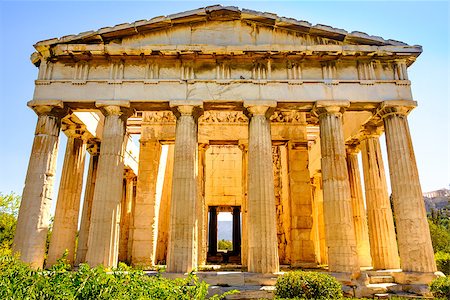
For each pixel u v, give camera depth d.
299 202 25.00
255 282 16.64
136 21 20.19
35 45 19.92
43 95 19.62
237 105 20.19
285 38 20.70
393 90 20.20
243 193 25.36
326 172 19.03
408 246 17.89
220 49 19.86
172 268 17.25
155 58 20.48
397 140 19.38
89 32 20.00
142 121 26.62
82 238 25.00
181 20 20.58
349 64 20.75
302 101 19.88
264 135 19.34
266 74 20.41
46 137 19.12
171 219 18.14
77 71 20.27
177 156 19.08
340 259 17.42
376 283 17.58
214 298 7.53
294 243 24.25
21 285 6.54
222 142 26.50
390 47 20.20
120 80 20.03
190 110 19.61
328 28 20.22
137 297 6.66
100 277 6.87
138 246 24.20
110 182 18.58
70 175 23.53
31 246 17.42
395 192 18.98
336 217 18.12
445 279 15.08
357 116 24.36
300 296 13.40
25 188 18.31
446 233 43.72
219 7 20.34
